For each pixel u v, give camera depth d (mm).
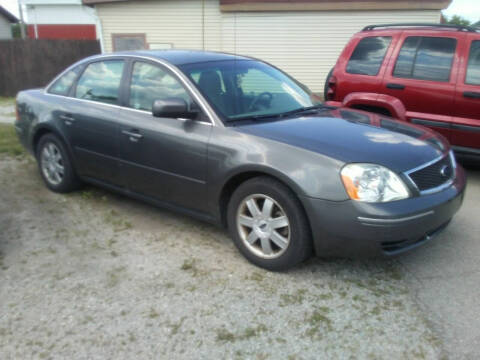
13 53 16719
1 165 6188
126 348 2662
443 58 5688
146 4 15570
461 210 4719
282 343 2686
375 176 3027
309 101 4516
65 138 4820
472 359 2541
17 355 2615
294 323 2863
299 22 15125
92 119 4504
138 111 4176
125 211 4664
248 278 3375
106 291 3221
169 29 15766
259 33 15359
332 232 3082
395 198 3025
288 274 3426
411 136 3641
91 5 15789
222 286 3271
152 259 3670
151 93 4125
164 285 3291
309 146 3238
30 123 5246
